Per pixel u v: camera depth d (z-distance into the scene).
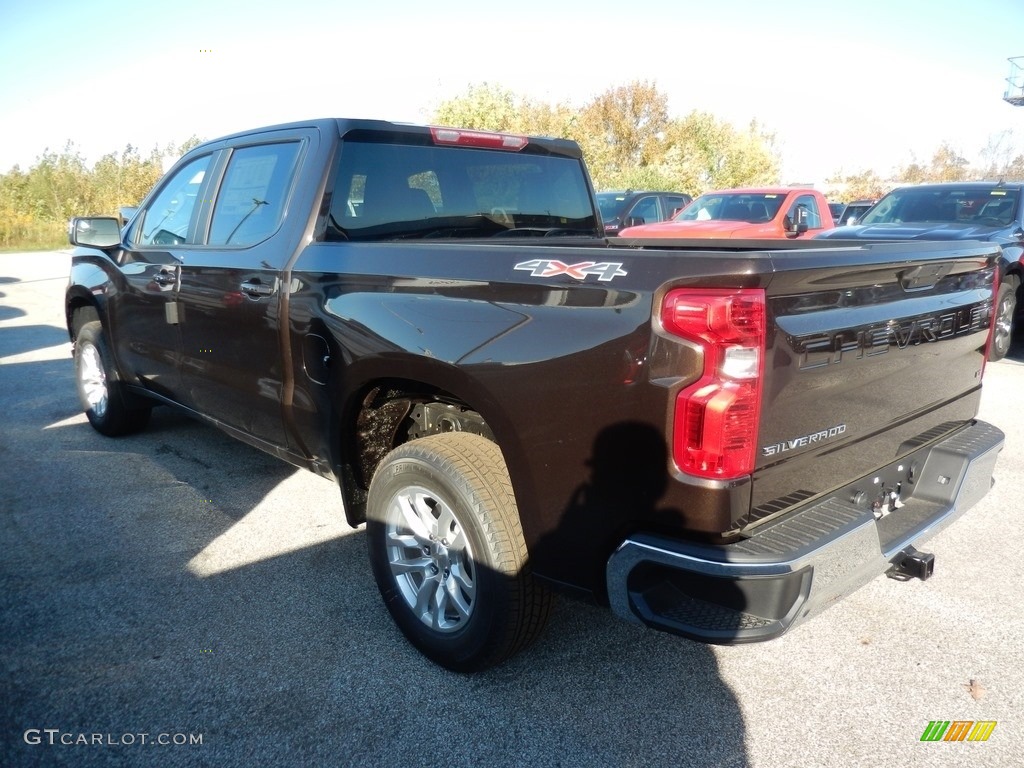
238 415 4.04
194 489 4.81
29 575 3.72
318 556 3.93
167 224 4.59
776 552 2.19
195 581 3.68
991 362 8.28
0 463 5.25
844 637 3.24
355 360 3.05
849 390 2.51
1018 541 4.09
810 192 12.32
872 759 2.54
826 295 2.36
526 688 2.90
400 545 3.05
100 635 3.22
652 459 2.23
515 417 2.53
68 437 5.82
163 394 4.80
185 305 4.19
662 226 11.86
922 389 2.92
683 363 2.15
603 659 3.08
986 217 8.76
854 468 2.65
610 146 36.25
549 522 2.54
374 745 2.60
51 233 28.47
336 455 3.32
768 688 2.91
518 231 4.23
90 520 4.35
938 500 3.02
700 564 2.18
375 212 3.62
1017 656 3.10
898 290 2.68
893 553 2.63
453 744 2.61
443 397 3.09
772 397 2.22
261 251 3.63
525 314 2.50
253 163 3.92
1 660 3.05
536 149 4.30
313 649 3.13
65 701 2.81
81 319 5.87
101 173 30.58
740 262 2.10
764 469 2.26
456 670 2.94
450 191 3.91
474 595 2.77
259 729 2.67
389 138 3.66
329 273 3.22
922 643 3.19
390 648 3.15
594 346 2.31
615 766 2.52
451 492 2.73
